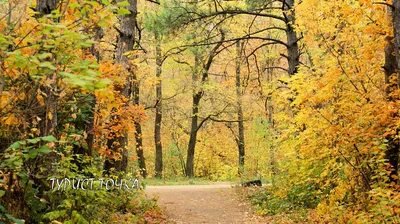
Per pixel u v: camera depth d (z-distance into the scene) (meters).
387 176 7.56
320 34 9.25
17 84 4.66
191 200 16.05
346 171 9.00
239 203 15.09
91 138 9.34
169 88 30.27
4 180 4.33
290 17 15.88
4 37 3.98
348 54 8.84
